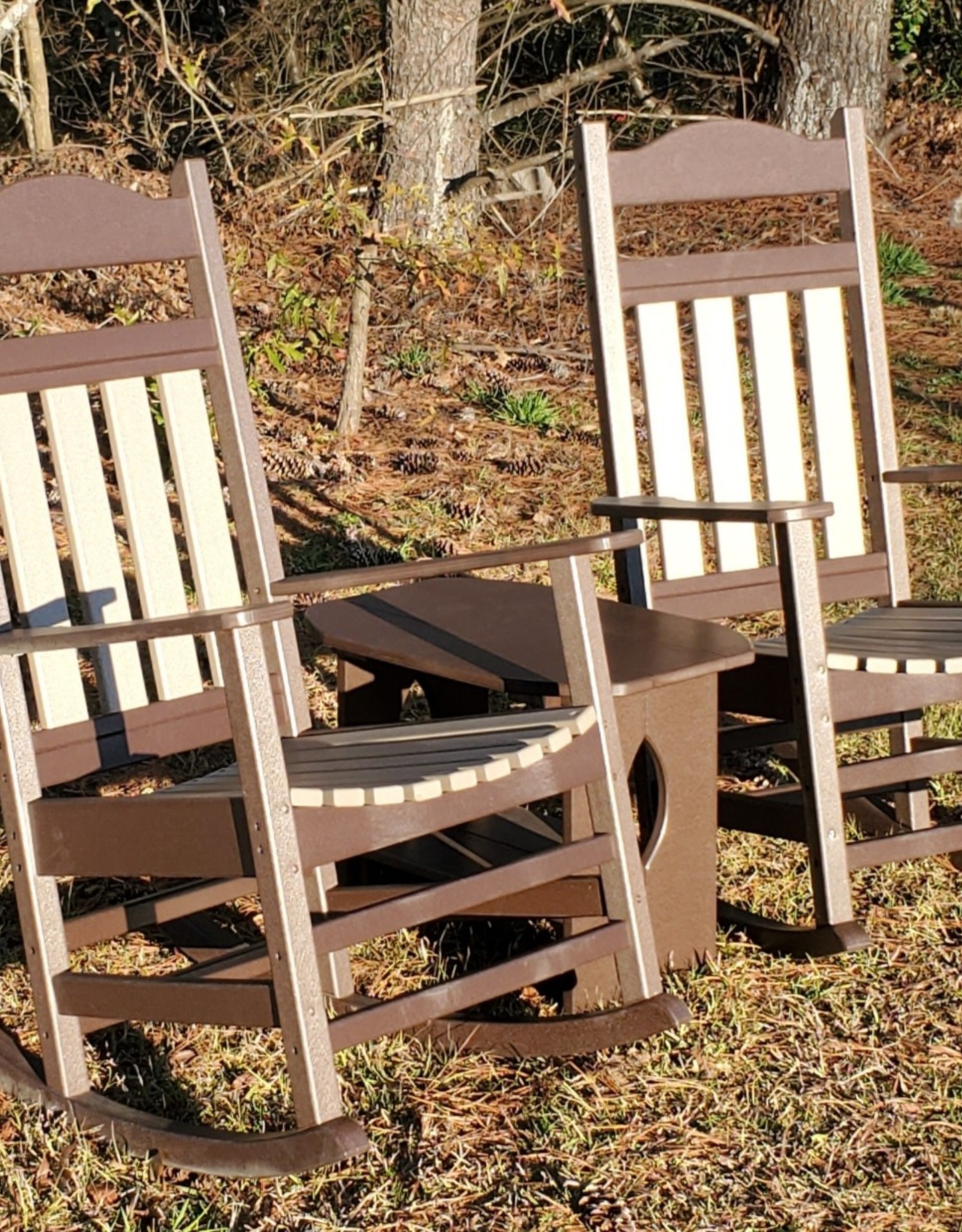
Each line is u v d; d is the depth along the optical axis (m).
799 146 3.31
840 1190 2.15
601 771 2.47
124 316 5.77
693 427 6.06
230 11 9.80
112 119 7.89
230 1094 2.44
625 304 3.12
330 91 7.78
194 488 2.79
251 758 2.09
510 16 8.92
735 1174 2.19
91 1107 2.34
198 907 2.63
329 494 5.47
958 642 2.82
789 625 2.72
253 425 2.85
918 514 5.34
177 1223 2.10
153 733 2.65
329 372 6.75
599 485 5.58
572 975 2.61
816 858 2.76
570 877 2.56
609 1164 2.21
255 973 2.44
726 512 2.73
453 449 5.93
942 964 2.76
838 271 3.33
